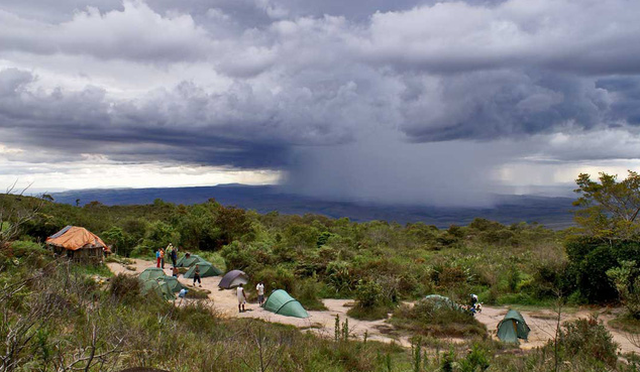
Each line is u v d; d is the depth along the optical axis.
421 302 19.78
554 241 40.06
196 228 46.25
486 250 42.78
